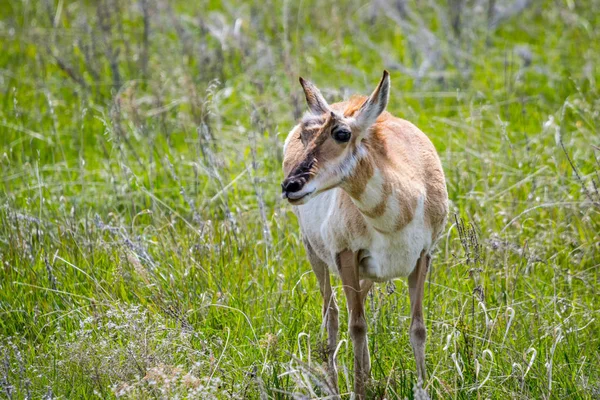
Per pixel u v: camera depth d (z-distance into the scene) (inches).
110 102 601.3
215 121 581.9
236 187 492.7
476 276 382.3
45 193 512.4
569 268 428.5
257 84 578.6
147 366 340.8
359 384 344.2
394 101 633.0
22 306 406.0
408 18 772.6
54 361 353.1
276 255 440.1
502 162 508.1
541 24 761.0
